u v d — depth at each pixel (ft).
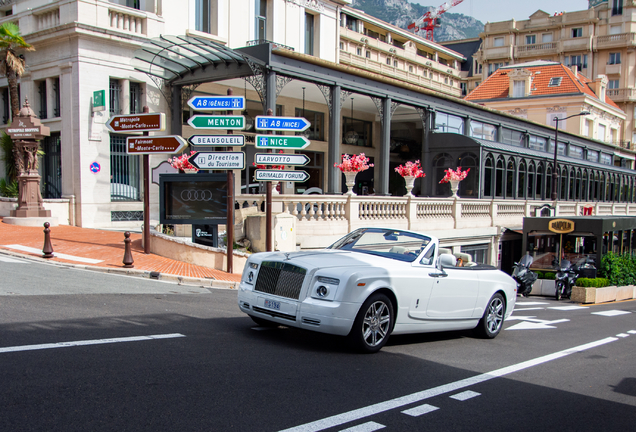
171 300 30.55
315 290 20.38
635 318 43.47
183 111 73.51
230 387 15.76
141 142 45.62
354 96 83.92
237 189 77.92
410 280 22.39
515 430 14.49
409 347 23.97
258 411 14.10
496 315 28.30
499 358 23.24
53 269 37.78
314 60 66.18
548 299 59.72
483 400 16.87
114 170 67.51
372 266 21.52
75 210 64.28
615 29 211.82
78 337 20.18
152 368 16.94
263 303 21.58
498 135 110.73
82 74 63.26
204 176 45.88
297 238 52.03
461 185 89.81
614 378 21.29
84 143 63.77
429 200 68.44
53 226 61.00
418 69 174.19
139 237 55.52
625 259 66.08
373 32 157.69
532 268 65.46
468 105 99.60
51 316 23.48
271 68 61.87
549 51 222.69
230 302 31.89
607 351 27.04
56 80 67.97
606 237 65.36
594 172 136.15
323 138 95.40
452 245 73.41
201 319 25.52
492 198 88.43
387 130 81.15
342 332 20.12
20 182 60.23
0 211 66.95
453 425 14.43
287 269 21.35
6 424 12.16
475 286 26.18
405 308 22.35
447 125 96.89
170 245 46.11
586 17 215.92
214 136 42.60
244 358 19.02
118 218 67.05
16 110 67.62
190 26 73.77
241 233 50.90
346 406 15.10
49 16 66.74
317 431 13.14
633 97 205.26
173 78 70.59
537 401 17.29
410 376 18.81
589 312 46.26
